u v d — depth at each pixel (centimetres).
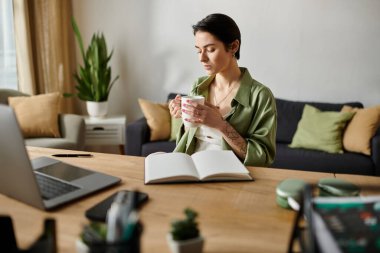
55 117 312
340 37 338
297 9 341
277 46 352
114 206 63
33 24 344
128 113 396
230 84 161
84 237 67
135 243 62
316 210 72
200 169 122
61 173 120
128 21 375
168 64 377
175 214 95
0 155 94
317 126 303
